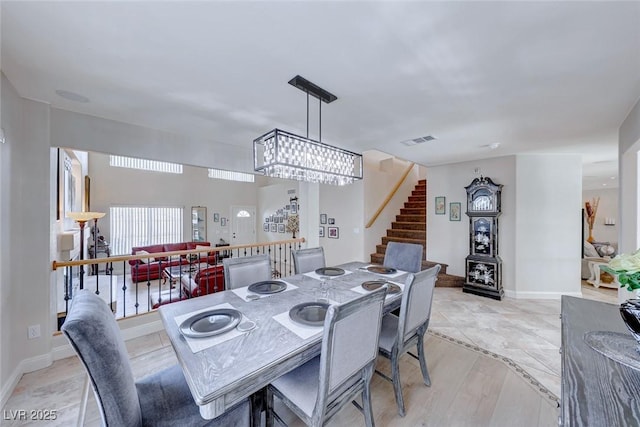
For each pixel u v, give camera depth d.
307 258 3.02
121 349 1.14
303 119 2.68
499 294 4.03
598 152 3.92
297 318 1.58
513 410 1.81
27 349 2.23
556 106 2.30
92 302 1.19
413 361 2.42
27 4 1.18
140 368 2.31
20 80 1.93
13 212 2.10
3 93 1.88
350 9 1.23
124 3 1.19
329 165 2.27
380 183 5.99
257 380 1.14
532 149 3.79
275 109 2.44
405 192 6.78
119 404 1.02
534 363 2.38
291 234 8.28
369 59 1.64
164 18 1.29
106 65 1.72
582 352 1.03
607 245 6.34
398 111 2.42
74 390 2.02
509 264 4.23
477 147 3.70
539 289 4.14
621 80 1.86
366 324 1.40
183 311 1.73
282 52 1.58
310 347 1.35
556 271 4.10
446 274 4.85
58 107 2.43
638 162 2.63
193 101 2.28
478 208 4.35
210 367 1.14
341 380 1.33
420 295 1.89
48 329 2.34
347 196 5.75
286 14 1.26
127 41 1.47
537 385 2.07
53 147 2.49
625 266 1.00
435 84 1.93
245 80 1.91
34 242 2.27
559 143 3.46
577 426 0.70
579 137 3.18
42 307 2.31
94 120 2.64
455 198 4.80
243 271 2.42
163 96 2.19
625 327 1.24
